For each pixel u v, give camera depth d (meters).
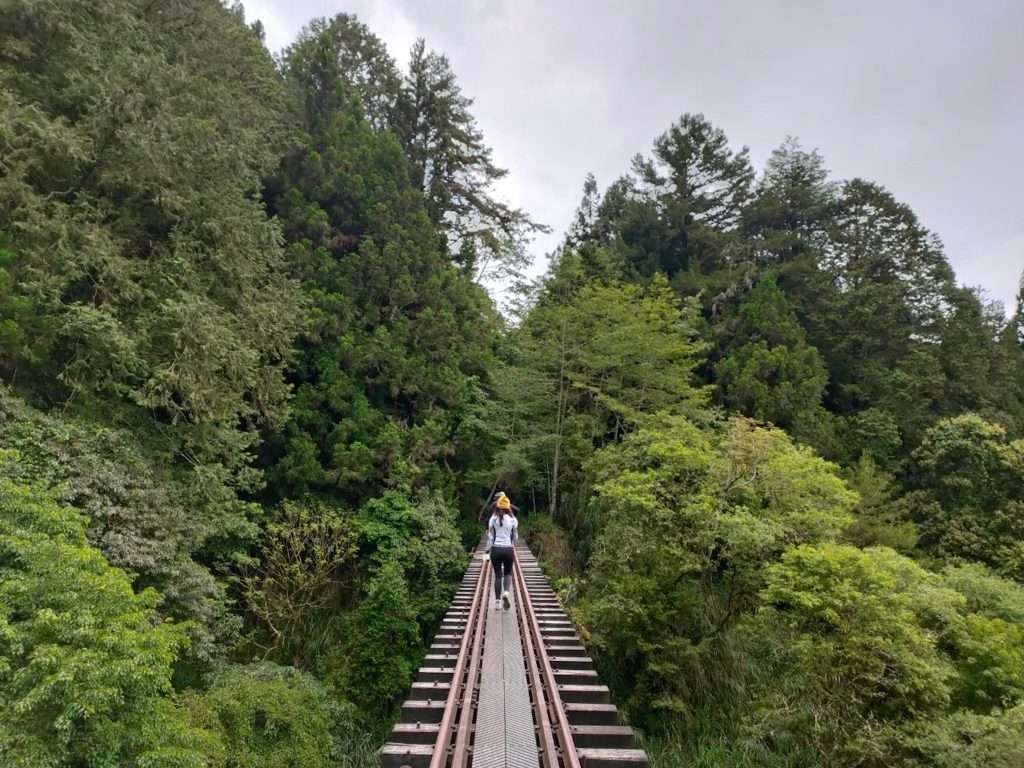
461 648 7.20
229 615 11.25
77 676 4.82
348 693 11.66
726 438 14.55
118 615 5.66
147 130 11.12
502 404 22.70
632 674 12.37
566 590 14.55
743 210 37.06
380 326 19.52
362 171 22.39
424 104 31.94
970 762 7.82
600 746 5.05
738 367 24.67
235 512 13.12
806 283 31.27
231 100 14.34
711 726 11.23
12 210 9.56
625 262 32.88
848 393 27.94
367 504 16.12
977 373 27.91
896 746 8.84
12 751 4.43
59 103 11.02
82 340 9.45
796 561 10.51
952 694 10.13
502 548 9.37
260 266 13.74
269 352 15.39
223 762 6.66
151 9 14.55
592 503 17.67
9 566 5.78
